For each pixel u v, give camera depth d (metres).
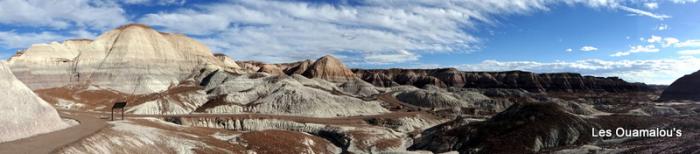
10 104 54.53
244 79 172.88
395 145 92.50
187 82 187.75
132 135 60.75
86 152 48.47
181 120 105.19
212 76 187.00
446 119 135.38
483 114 154.75
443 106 178.50
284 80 166.62
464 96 193.88
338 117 127.00
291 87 144.62
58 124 63.12
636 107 172.00
